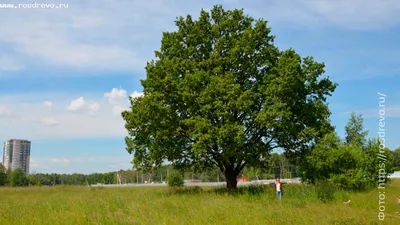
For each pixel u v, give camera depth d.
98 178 153.38
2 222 13.59
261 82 29.53
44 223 13.36
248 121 29.73
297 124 30.97
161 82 28.31
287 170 68.00
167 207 17.83
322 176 27.72
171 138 29.34
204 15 31.59
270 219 14.10
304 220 13.83
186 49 30.70
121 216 15.22
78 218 14.06
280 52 31.02
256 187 28.86
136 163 30.91
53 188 47.88
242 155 27.92
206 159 31.67
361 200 20.17
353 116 39.66
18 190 43.03
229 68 30.02
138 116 28.03
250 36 29.36
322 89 32.78
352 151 27.45
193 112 28.23
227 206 17.36
